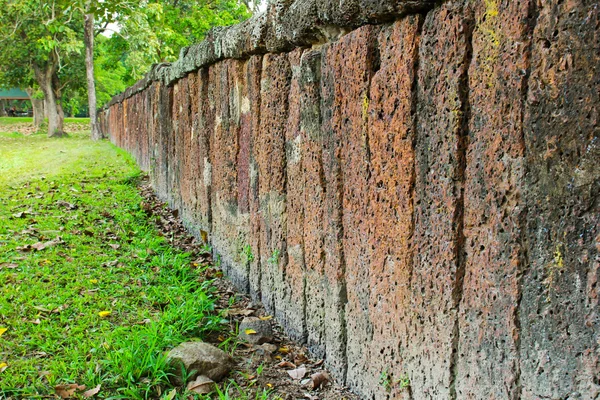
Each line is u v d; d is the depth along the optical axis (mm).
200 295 3908
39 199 7219
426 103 2105
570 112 1552
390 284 2412
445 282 2064
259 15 3592
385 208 2395
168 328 3311
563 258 1608
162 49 18734
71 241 5285
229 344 3412
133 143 12469
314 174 3008
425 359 2219
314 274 3115
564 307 1615
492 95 1803
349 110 2611
